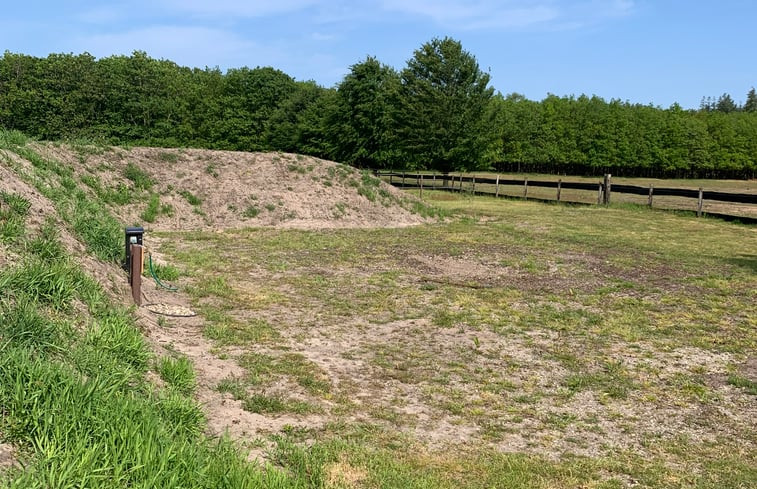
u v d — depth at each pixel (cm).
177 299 848
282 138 5097
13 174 837
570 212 2256
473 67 3638
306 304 880
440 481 407
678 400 582
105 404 384
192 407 450
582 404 566
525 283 1060
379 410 531
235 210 1708
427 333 765
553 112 6594
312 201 1816
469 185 3744
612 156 6419
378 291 973
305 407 520
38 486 298
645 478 430
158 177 1758
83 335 504
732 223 1983
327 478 398
